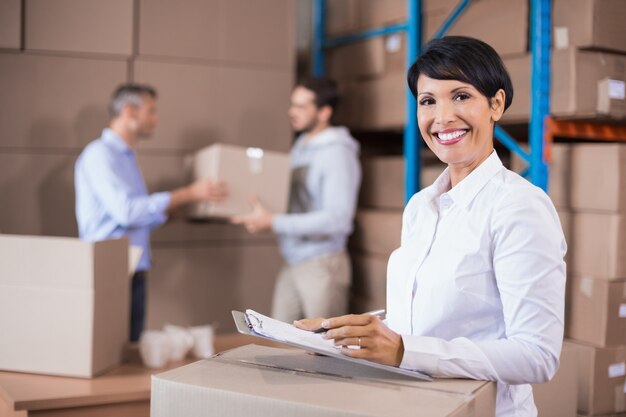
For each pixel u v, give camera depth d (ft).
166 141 10.55
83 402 5.45
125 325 6.54
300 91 10.37
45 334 5.97
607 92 7.43
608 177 6.93
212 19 10.71
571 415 6.54
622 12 7.34
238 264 11.09
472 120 3.75
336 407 3.09
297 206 10.47
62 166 10.04
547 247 3.50
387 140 12.42
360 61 10.83
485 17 8.33
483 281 3.71
